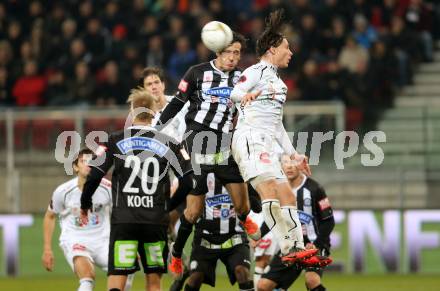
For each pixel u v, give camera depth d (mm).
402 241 45438
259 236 29359
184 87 28641
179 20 56031
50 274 46031
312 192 30359
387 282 41188
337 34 55281
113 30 56688
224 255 30969
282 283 30266
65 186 30891
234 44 28406
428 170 48125
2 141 47906
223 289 38969
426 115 49344
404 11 57938
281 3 56344
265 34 27266
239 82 26922
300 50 54875
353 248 45375
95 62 55344
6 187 47844
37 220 46156
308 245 26922
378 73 53812
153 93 31125
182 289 34594
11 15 59469
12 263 46000
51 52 56500
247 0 58781
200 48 54219
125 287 27688
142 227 26438
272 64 27266
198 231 30891
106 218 31062
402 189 47719
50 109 47750
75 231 30781
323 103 47469
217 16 56062
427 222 45406
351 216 45469
